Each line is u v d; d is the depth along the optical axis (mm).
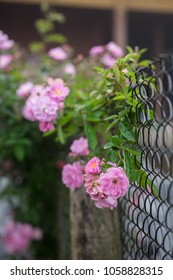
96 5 6043
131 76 1545
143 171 1440
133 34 7707
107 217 1905
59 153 2748
